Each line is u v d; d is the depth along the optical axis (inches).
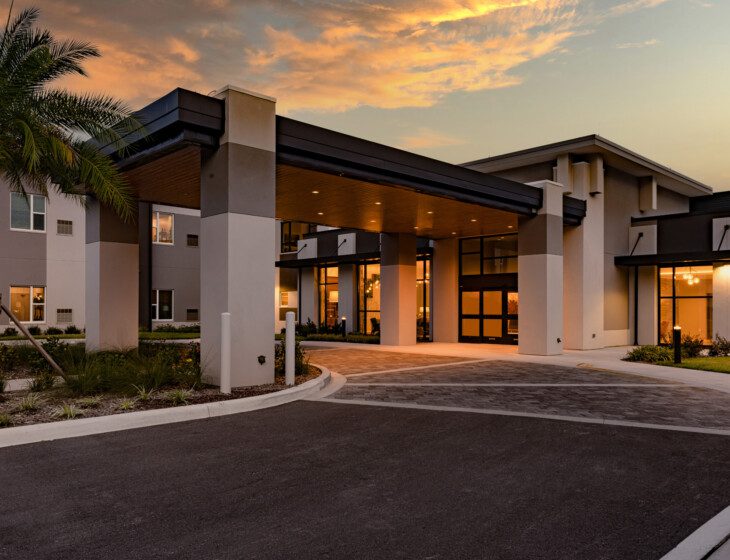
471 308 984.3
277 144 444.1
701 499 195.0
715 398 402.3
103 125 432.8
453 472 223.0
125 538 159.2
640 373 540.7
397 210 713.0
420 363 625.3
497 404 372.2
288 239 1321.4
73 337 880.9
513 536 162.6
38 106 409.4
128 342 602.9
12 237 970.7
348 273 1154.0
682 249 922.7
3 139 402.3
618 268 941.2
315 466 229.1
